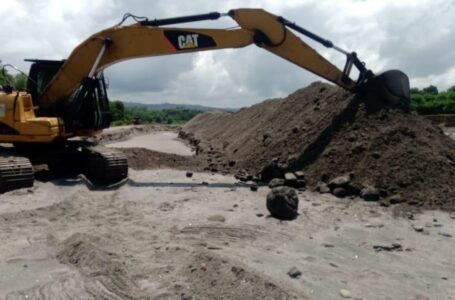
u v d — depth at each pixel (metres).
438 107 37.12
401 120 11.86
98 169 11.48
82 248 6.07
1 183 9.61
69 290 5.04
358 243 7.02
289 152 12.84
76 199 9.51
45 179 11.41
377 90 12.54
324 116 13.24
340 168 11.05
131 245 6.70
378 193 9.67
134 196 10.25
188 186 11.38
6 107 11.09
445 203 8.98
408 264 6.21
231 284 4.95
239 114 25.64
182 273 5.46
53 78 11.97
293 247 6.77
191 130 34.22
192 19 12.03
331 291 5.25
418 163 10.26
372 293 5.26
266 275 5.36
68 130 11.94
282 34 12.30
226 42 12.08
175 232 7.43
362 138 11.60
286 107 16.91
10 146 12.59
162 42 11.88
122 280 5.27
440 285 5.54
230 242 6.93
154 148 23.42
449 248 6.84
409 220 8.21
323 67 12.56
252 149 15.40
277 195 8.34
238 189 10.98
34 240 6.82
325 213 8.65
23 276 5.45
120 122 49.25
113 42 11.86
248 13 12.15
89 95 11.84
